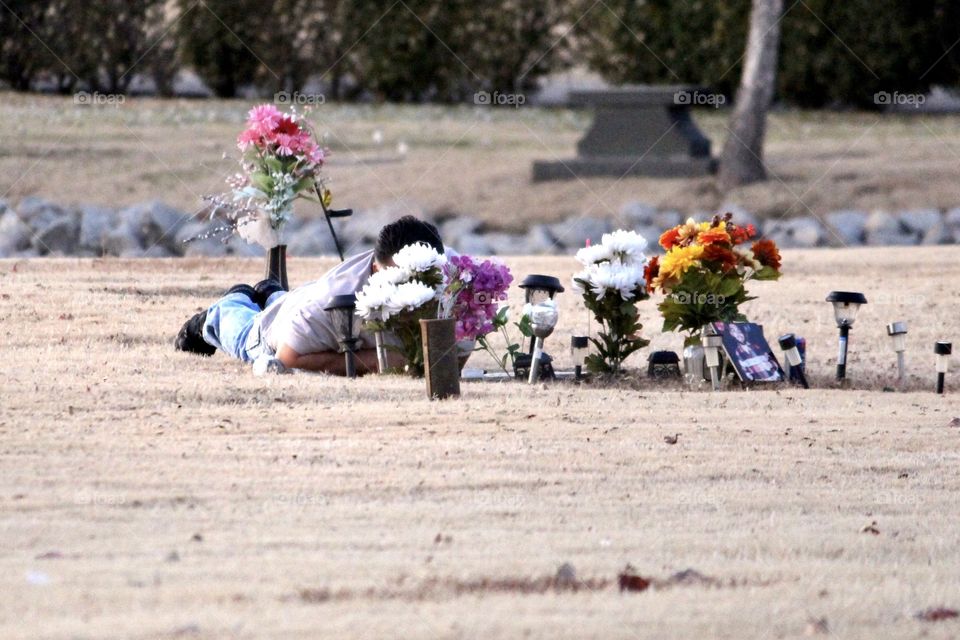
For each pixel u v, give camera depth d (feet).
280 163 45.98
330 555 22.90
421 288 36.29
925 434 33.35
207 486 26.71
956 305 53.98
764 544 24.48
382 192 101.65
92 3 120.47
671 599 21.40
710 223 40.50
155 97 122.42
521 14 128.88
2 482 26.43
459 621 20.13
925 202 104.58
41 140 103.96
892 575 23.12
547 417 33.45
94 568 21.94
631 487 27.86
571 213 99.96
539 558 23.16
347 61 126.31
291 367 38.06
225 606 20.42
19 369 36.42
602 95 108.27
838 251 75.97
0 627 19.36
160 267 59.21
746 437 32.37
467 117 123.34
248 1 122.52
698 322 39.68
